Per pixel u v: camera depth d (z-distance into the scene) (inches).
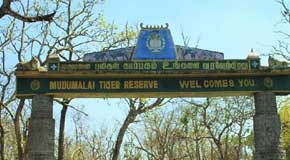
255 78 745.0
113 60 749.9
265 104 736.3
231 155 2175.2
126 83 743.1
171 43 752.3
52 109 745.0
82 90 741.3
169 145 2111.2
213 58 748.6
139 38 753.6
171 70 739.4
